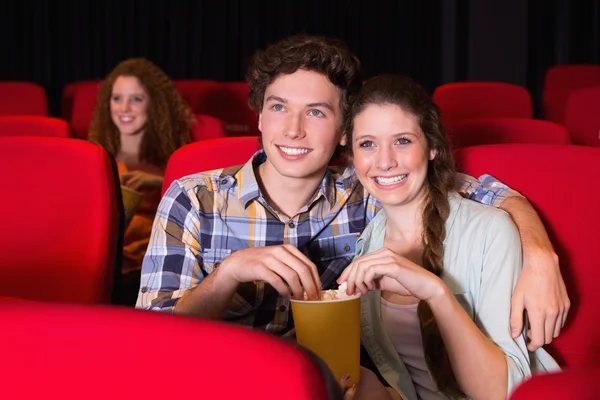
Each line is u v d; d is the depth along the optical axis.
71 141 1.84
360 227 1.67
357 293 1.31
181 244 1.58
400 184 1.48
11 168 1.82
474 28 5.76
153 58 5.70
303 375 0.61
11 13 5.54
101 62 5.64
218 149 1.90
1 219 1.81
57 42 5.61
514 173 1.67
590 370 0.59
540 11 5.74
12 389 0.64
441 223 1.47
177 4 5.66
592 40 5.71
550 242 1.50
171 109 3.19
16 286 1.81
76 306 0.66
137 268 2.56
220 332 0.64
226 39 5.73
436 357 1.45
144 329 0.64
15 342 0.64
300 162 1.54
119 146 3.20
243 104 4.07
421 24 5.79
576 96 3.14
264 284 1.58
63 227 1.80
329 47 1.52
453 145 1.77
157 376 0.63
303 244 1.63
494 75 5.79
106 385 0.64
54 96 5.64
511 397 0.58
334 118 1.55
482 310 1.40
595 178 1.64
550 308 1.37
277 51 1.54
